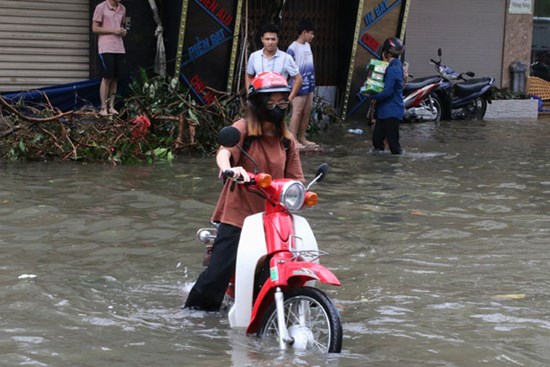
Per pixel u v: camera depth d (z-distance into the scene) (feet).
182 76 58.39
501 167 46.57
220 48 59.16
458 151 52.75
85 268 25.59
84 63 57.16
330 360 18.03
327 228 31.17
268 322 19.47
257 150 20.76
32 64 55.62
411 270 26.09
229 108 51.93
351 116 69.67
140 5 56.90
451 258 27.55
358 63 68.85
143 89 49.83
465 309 22.47
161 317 21.39
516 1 82.64
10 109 44.24
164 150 46.16
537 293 23.95
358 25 67.67
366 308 22.54
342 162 47.32
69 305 21.98
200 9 57.93
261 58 46.85
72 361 18.03
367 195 37.58
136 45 57.21
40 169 41.73
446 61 80.07
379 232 30.76
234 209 20.98
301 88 50.55
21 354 18.33
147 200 34.83
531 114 78.64
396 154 50.78
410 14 77.36
